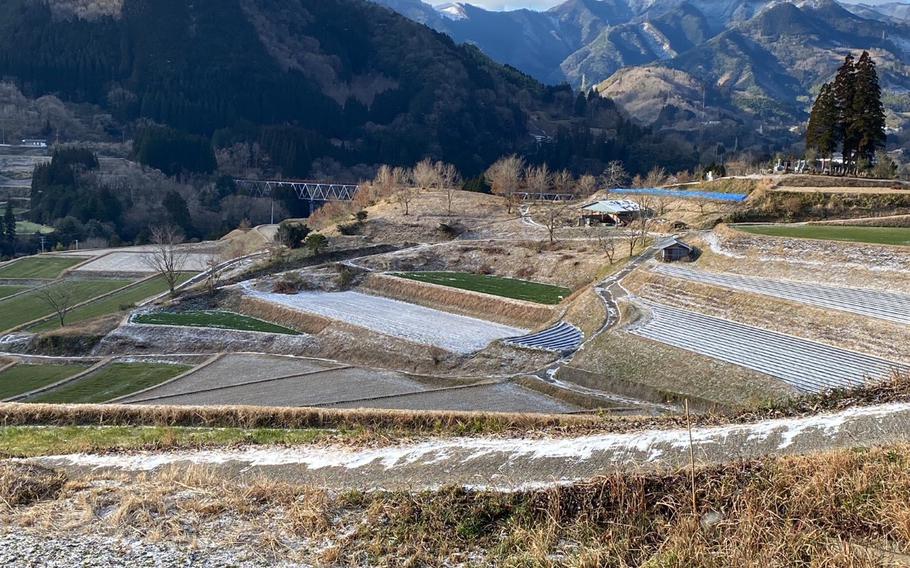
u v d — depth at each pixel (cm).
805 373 3916
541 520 1570
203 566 1445
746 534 1351
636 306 5791
